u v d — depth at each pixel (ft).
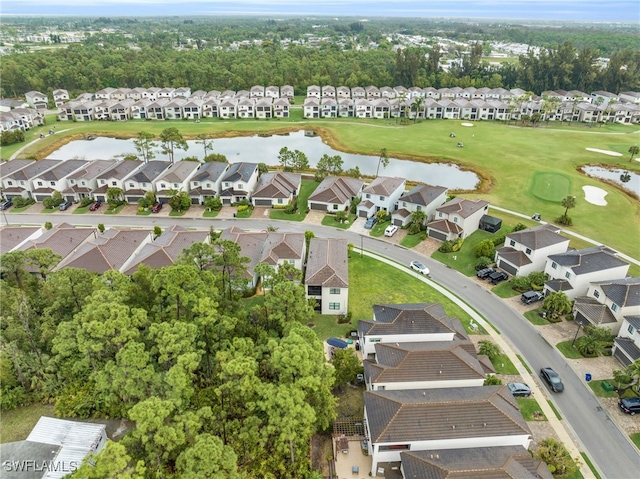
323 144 503.61
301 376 134.00
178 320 162.20
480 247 257.55
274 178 335.26
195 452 108.99
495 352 181.57
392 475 133.90
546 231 246.47
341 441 143.43
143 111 589.73
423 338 176.24
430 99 631.97
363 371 170.30
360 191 334.44
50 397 154.71
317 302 210.18
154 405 117.91
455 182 387.96
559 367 179.93
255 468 128.16
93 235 258.37
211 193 326.24
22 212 313.53
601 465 139.85
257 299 220.02
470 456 126.00
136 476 103.81
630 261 255.09
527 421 154.71
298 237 247.91
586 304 201.16
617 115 588.50
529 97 597.11
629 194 356.38
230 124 564.71
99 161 362.53
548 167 404.77
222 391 135.44
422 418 133.18
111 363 140.87
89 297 161.79
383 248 269.85
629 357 175.63
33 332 171.01
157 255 224.94
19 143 479.41
